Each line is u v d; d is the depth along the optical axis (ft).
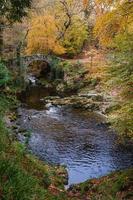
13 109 79.36
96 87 99.96
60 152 58.18
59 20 135.03
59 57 135.64
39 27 126.82
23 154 29.12
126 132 43.19
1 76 43.21
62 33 136.05
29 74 136.98
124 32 33.68
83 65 117.70
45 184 28.30
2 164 18.02
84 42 140.36
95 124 73.77
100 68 44.93
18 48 115.55
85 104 87.81
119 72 37.76
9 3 34.17
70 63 122.21
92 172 50.90
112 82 38.37
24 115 78.48
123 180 36.81
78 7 135.33
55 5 135.13
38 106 89.86
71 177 48.57
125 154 57.88
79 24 137.59
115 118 40.60
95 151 59.21
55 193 28.14
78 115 81.00
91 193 36.58
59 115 81.00
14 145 28.02
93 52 91.35
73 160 55.16
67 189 39.47
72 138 65.05
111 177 40.40
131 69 36.86
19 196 16.76
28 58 122.83
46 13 129.18
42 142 61.87
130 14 31.37
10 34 113.91
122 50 36.60
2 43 106.83
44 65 137.90
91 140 64.28
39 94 106.63
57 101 93.97
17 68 110.93
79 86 109.60
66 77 118.01
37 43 128.88
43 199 19.60
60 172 46.14
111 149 59.93
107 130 69.41
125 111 39.37
